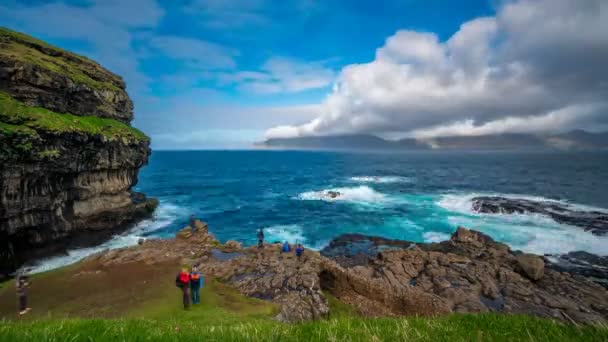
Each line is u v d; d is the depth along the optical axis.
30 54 32.66
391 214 44.66
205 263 21.17
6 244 24.50
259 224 40.84
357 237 34.59
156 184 77.88
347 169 125.25
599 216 38.31
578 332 3.69
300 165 152.38
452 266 23.20
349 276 20.27
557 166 127.12
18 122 24.80
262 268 20.33
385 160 195.38
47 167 26.50
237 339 3.71
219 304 14.30
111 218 35.34
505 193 58.03
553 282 21.25
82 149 30.73
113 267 19.95
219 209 49.31
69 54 40.19
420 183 76.25
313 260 22.42
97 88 39.34
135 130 46.12
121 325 4.35
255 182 83.69
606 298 19.14
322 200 56.09
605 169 109.88
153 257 22.08
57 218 28.88
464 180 81.19
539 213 40.47
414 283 21.12
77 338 3.49
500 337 3.77
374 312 17.86
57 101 31.02
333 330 3.99
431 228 37.75
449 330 4.04
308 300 15.95
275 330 4.02
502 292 19.45
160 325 5.19
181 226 39.31
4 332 3.52
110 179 36.56
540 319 4.30
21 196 24.77
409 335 3.78
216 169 127.69
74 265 20.45
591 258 26.70
